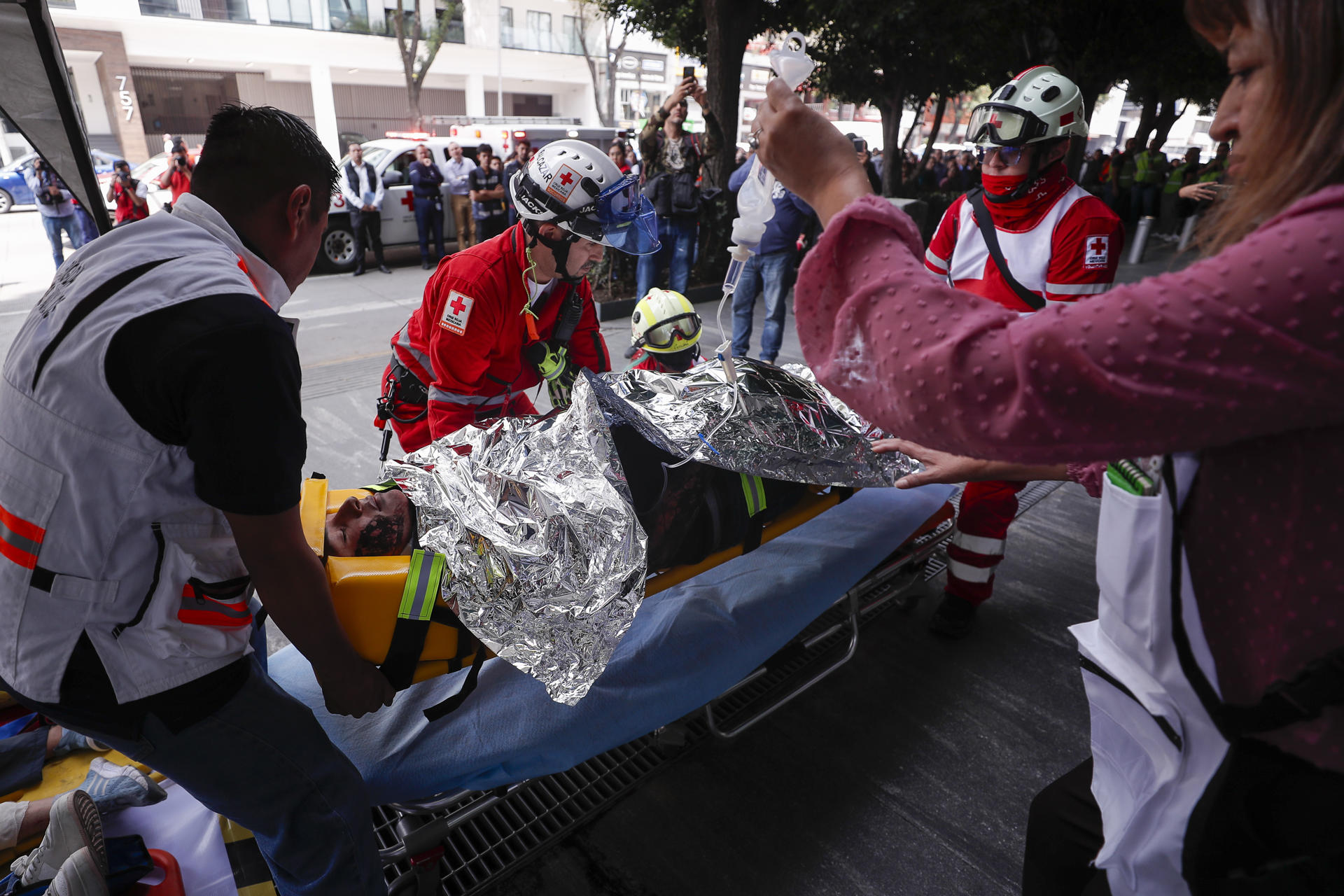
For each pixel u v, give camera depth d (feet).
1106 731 2.98
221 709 4.04
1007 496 8.16
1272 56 1.77
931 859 6.22
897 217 2.28
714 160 26.86
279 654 6.44
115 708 3.76
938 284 2.17
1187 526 2.35
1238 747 2.33
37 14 6.89
